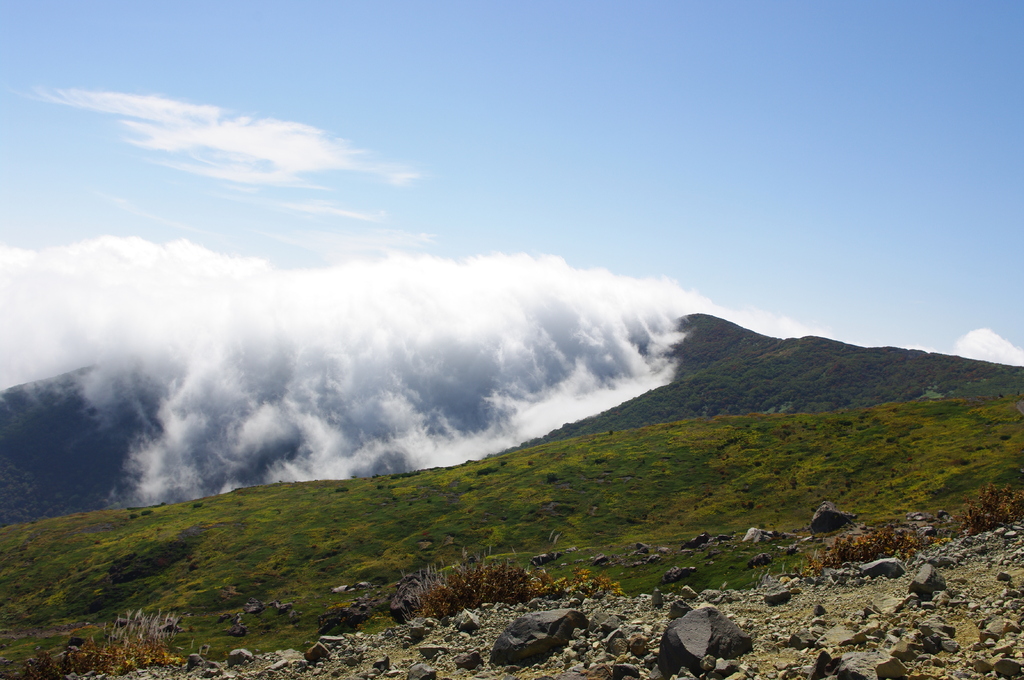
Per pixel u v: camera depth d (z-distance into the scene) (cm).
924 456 8581
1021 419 8906
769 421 12312
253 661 2048
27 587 9669
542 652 1552
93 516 12794
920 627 1203
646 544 7519
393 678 1606
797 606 1628
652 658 1319
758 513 8488
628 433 13775
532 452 13875
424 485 12238
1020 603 1278
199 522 11344
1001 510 3033
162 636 2681
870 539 2823
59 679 2161
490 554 8606
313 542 9956
